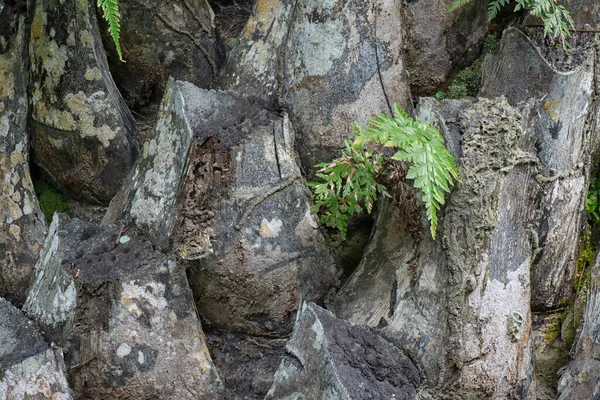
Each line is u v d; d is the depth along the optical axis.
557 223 2.75
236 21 3.07
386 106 2.74
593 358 2.61
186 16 2.91
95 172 2.83
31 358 2.30
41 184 2.98
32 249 2.77
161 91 3.00
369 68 2.71
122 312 2.39
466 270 2.37
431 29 2.94
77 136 2.80
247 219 2.55
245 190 2.55
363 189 2.53
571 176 2.76
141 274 2.43
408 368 2.37
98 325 2.37
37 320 2.45
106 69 2.83
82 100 2.78
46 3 2.80
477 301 2.39
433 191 2.22
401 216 2.54
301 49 2.71
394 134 2.28
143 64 2.95
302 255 2.63
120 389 2.38
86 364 2.36
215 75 2.97
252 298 2.60
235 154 2.54
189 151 2.45
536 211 2.60
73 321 2.35
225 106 2.63
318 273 2.67
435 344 2.39
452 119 2.44
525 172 2.48
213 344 2.66
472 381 2.39
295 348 2.33
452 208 2.38
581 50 2.78
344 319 2.51
